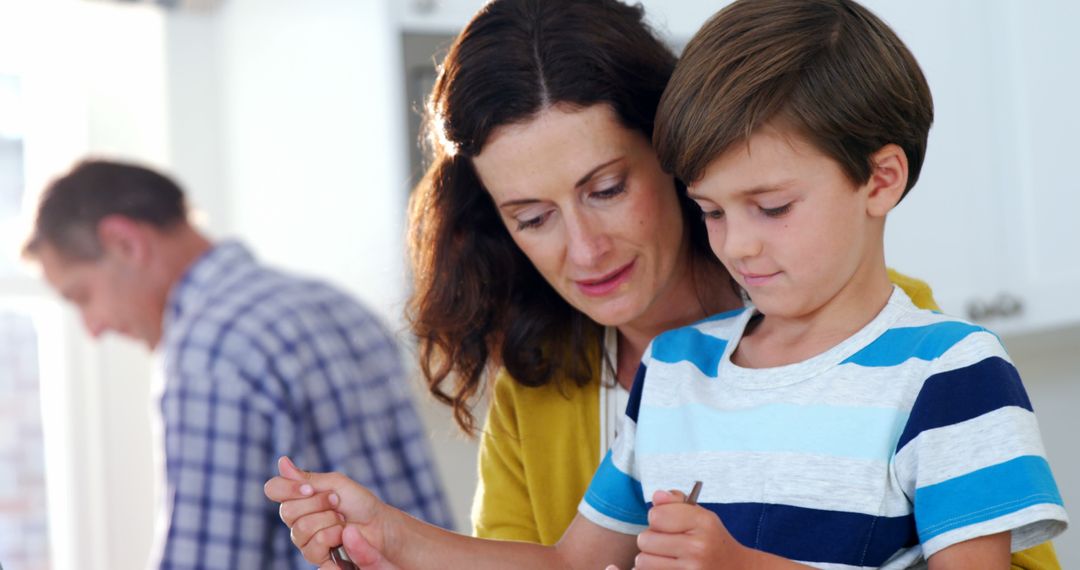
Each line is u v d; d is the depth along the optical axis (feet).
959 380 3.47
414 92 7.75
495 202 4.46
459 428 5.24
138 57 11.21
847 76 3.61
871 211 3.72
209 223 11.20
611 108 4.20
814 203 3.59
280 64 9.56
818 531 3.57
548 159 4.19
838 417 3.61
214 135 11.30
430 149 5.48
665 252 4.44
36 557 11.10
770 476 3.66
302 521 3.80
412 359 7.68
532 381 4.83
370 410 7.19
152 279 8.08
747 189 3.62
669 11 8.16
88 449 11.01
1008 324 8.57
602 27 4.28
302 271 9.59
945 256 8.46
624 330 4.73
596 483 4.19
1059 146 8.42
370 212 8.04
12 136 11.06
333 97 8.55
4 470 11.03
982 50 8.58
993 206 8.59
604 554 4.15
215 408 6.64
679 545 3.18
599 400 4.77
